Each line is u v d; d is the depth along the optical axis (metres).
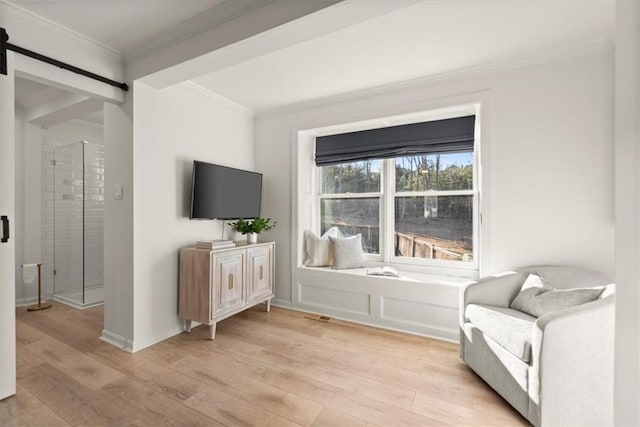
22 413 1.66
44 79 2.01
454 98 2.68
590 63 2.22
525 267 2.39
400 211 3.33
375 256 3.45
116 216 2.51
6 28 1.82
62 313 3.26
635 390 0.73
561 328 1.50
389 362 2.26
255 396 1.83
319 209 3.78
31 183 3.62
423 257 3.20
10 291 1.82
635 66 0.74
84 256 3.62
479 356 1.99
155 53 2.28
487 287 2.21
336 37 2.11
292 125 3.52
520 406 1.62
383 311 2.94
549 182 2.35
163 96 2.66
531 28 2.02
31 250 3.61
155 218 2.58
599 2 1.76
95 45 2.25
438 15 1.87
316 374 2.08
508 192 2.47
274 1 1.74
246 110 3.58
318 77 2.75
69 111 3.16
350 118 3.17
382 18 1.89
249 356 2.33
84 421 1.60
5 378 1.79
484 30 2.04
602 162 2.20
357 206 3.58
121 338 2.48
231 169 3.16
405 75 2.70
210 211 2.94
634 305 0.74
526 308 2.00
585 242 2.25
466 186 3.00
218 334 2.75
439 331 2.69
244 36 1.85
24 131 3.57
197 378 2.02
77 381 1.97
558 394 1.50
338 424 1.60
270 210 3.66
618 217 0.77
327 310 3.26
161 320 2.62
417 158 3.24
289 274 3.52
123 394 1.83
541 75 2.36
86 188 3.74
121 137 2.47
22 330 2.79
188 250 2.71
